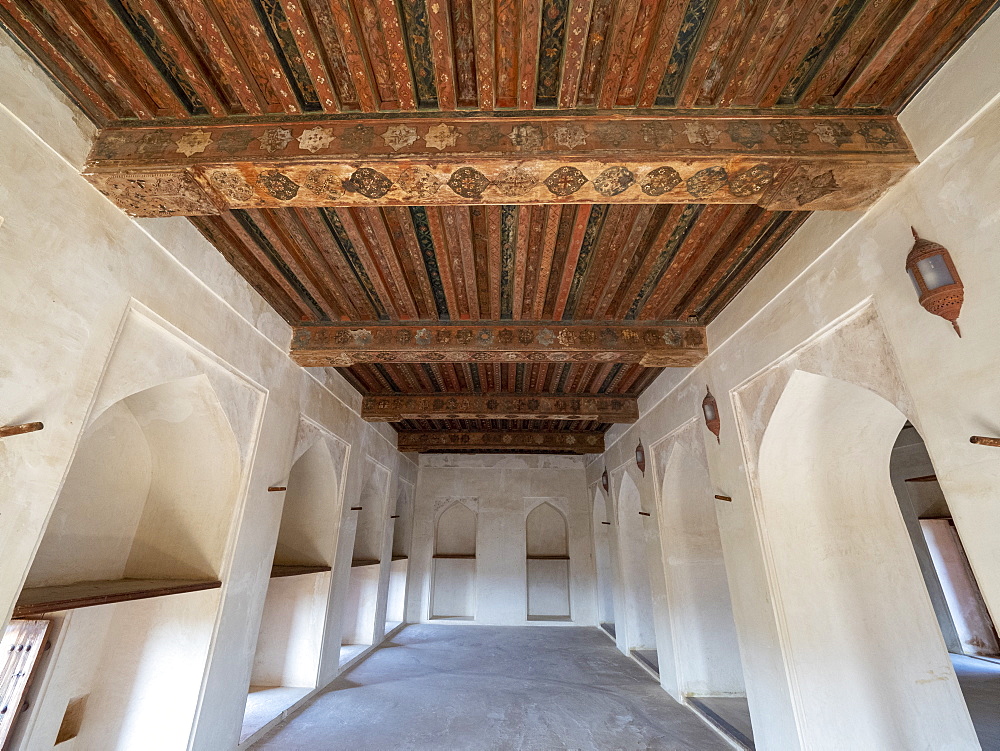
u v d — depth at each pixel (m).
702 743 4.25
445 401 6.78
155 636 3.37
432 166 2.21
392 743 4.16
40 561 2.88
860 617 3.24
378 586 7.91
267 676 5.49
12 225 1.90
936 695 3.01
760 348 3.55
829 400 3.23
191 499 3.64
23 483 1.96
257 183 2.32
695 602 5.68
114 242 2.44
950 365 2.00
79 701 3.15
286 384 4.43
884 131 2.21
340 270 3.63
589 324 4.46
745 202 2.44
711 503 5.92
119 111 2.29
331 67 2.08
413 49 2.01
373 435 7.49
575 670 6.71
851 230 2.61
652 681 6.22
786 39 1.94
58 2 1.80
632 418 6.77
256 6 1.83
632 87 2.17
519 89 2.15
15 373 1.92
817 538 3.45
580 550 10.66
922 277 2.03
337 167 2.22
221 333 3.39
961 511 1.94
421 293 4.00
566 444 9.14
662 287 3.88
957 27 1.90
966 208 1.92
